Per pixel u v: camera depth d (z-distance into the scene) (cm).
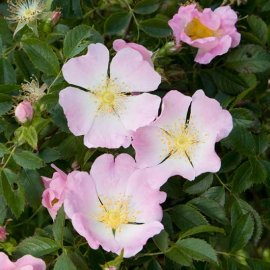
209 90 46
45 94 42
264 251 58
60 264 39
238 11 49
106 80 41
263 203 48
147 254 41
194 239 40
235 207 43
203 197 43
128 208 41
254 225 43
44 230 42
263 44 47
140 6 47
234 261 42
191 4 45
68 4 47
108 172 41
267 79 47
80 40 42
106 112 41
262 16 50
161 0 47
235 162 43
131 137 41
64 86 42
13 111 42
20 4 45
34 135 41
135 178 41
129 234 40
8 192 41
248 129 44
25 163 41
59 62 44
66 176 41
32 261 40
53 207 41
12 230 45
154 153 41
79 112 40
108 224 40
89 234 38
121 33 47
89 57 41
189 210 42
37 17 44
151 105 41
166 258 42
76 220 38
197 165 41
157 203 40
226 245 42
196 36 45
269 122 46
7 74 44
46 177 42
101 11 50
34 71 45
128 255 39
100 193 41
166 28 46
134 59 41
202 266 42
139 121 41
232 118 42
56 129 43
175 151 41
